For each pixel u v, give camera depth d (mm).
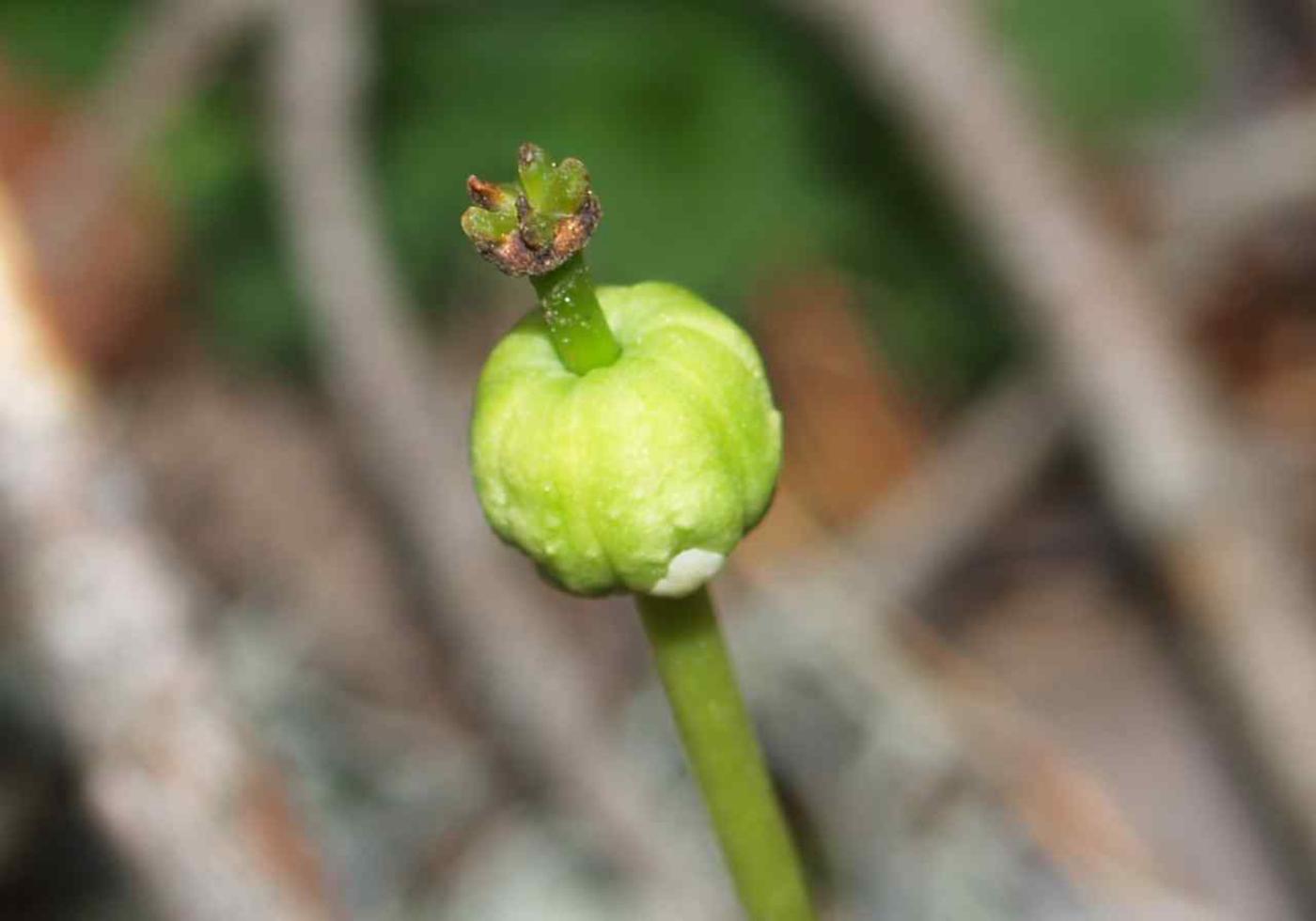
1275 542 156
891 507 181
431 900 152
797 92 176
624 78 174
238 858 115
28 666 129
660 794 157
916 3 164
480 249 88
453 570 154
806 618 164
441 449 158
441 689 170
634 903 148
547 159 88
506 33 176
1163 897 149
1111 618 177
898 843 151
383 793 158
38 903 131
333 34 161
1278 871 156
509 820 157
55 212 180
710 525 90
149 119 176
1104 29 174
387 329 160
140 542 116
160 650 115
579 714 149
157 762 114
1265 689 147
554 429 90
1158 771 164
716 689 94
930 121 165
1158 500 153
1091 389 158
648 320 91
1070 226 162
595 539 90
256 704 161
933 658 169
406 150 177
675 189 172
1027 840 152
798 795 154
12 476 113
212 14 168
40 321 116
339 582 177
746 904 97
